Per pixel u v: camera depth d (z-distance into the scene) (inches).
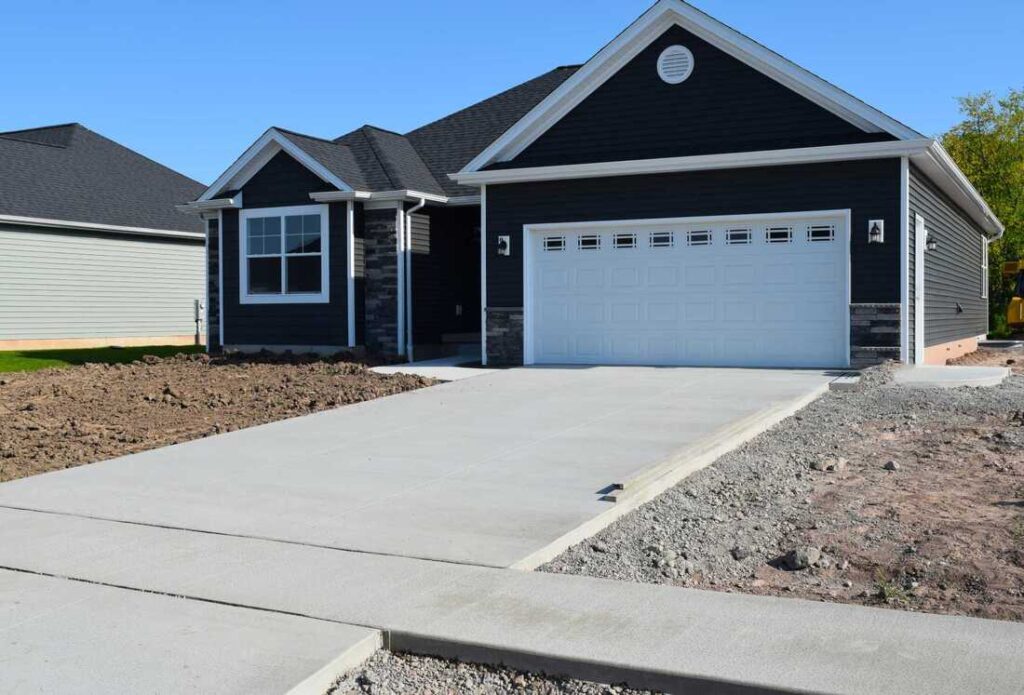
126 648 184.4
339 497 303.6
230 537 260.8
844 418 447.2
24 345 971.3
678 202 641.6
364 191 754.2
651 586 217.9
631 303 660.7
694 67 644.1
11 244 959.0
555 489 305.4
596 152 671.8
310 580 223.0
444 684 177.2
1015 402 458.3
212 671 173.6
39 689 166.9
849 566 244.4
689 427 402.0
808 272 611.8
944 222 768.9
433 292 809.5
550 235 683.4
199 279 1170.0
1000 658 173.0
